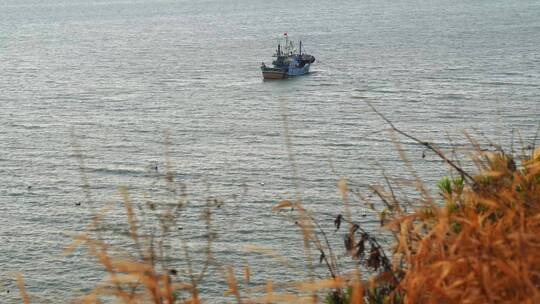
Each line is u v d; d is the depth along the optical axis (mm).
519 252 11773
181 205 16641
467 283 11547
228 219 164875
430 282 12062
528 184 15922
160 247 14859
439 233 12711
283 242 150250
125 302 12695
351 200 113312
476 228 12570
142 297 12828
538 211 14156
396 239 15109
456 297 11680
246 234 154875
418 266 12555
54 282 155250
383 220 15961
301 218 15695
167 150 18219
